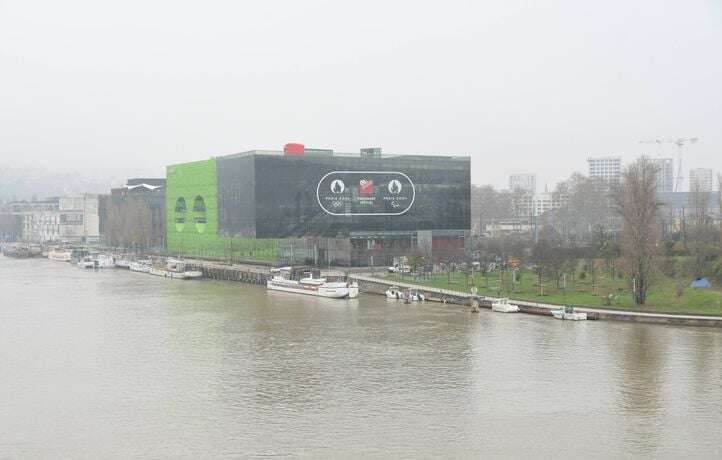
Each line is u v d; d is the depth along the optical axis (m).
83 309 180.50
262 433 89.31
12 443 86.94
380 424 91.94
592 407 97.38
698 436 87.62
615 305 160.00
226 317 164.75
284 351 128.38
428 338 137.12
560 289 184.75
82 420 94.50
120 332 147.88
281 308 177.75
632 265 159.75
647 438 87.25
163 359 124.38
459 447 84.81
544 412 95.75
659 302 161.38
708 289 168.75
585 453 83.19
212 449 84.62
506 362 119.00
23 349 133.38
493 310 166.62
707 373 111.19
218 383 109.69
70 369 119.00
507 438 87.38
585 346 128.50
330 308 176.25
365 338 138.00
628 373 111.75
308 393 104.19
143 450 84.56
